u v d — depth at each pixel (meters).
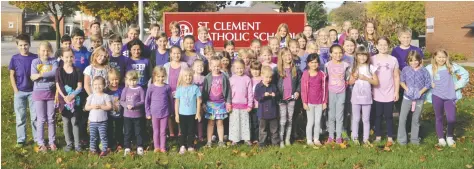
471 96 14.40
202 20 12.46
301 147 7.60
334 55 7.79
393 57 7.91
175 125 8.39
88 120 7.73
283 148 7.56
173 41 9.36
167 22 12.42
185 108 7.43
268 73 7.50
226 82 7.71
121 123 7.62
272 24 12.52
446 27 33.34
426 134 8.62
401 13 54.66
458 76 7.76
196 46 9.16
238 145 7.78
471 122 9.74
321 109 7.79
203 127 8.28
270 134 8.00
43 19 76.62
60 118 9.55
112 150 7.52
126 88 7.36
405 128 7.85
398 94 7.93
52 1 30.56
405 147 7.57
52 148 7.50
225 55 8.12
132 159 6.95
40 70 7.36
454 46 32.75
